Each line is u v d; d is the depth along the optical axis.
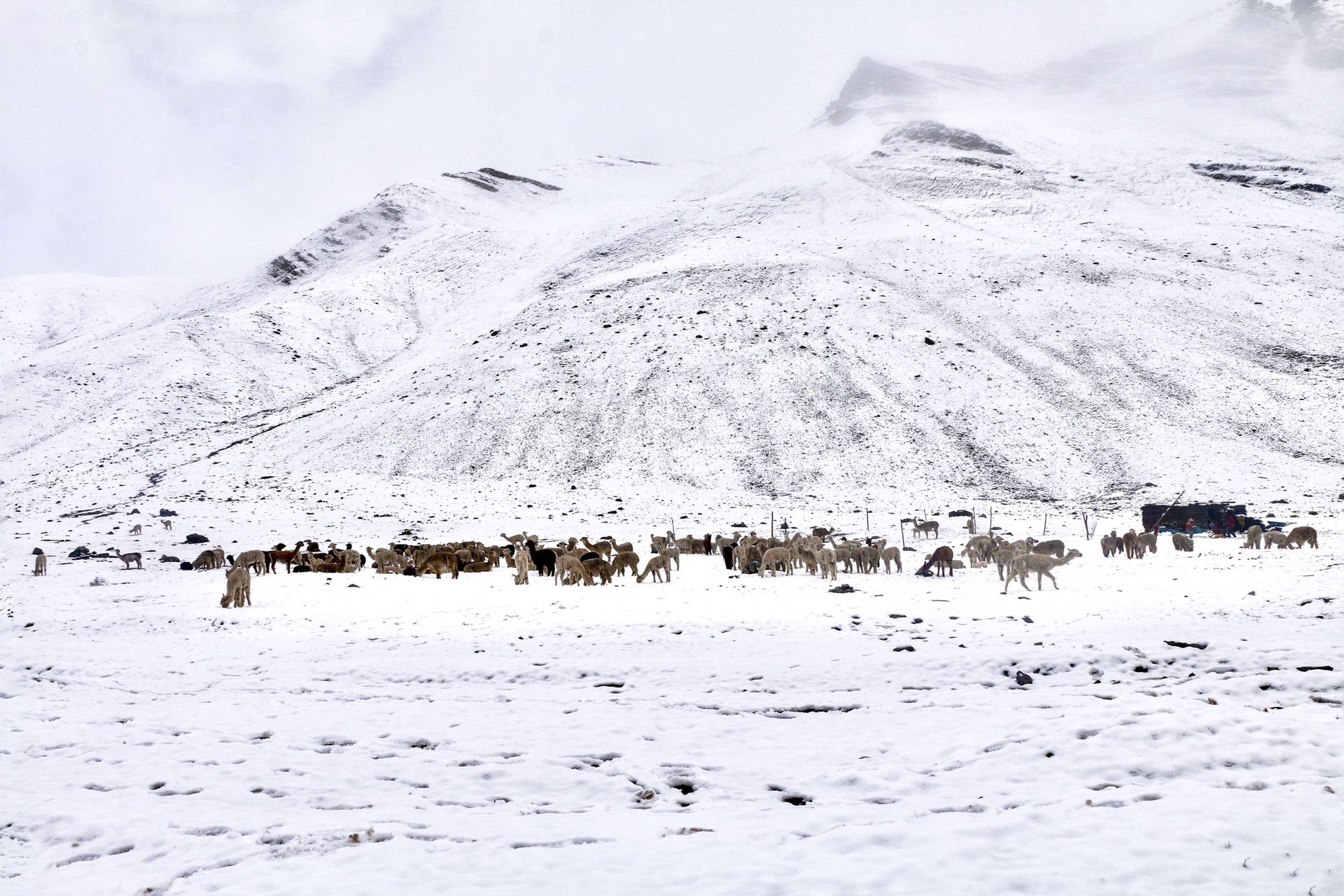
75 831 8.53
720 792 9.27
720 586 27.02
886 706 12.59
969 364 83.38
